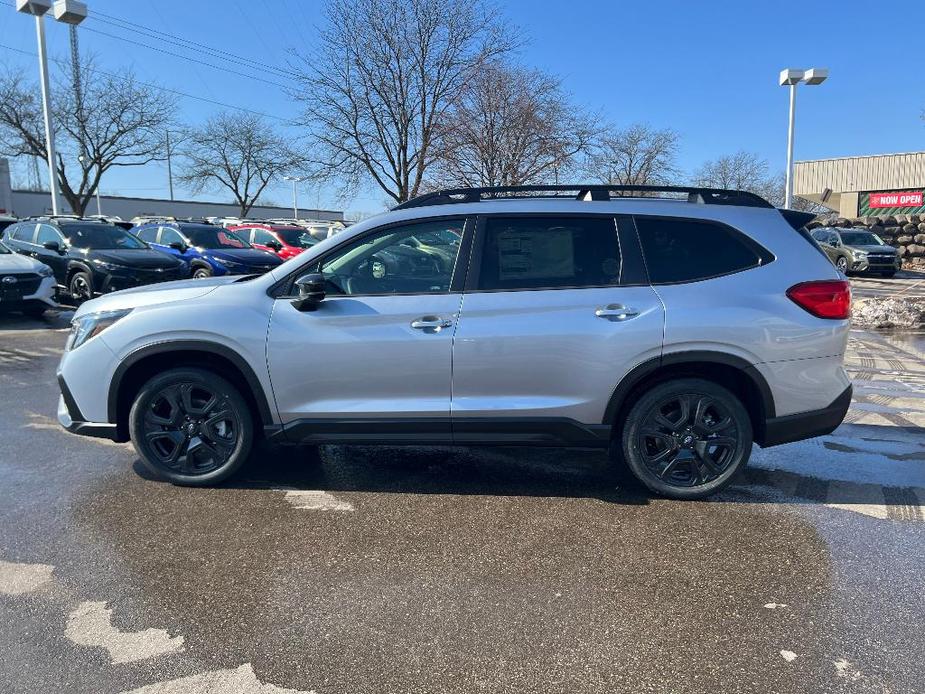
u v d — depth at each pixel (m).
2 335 10.04
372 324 3.96
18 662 2.59
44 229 12.89
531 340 3.89
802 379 3.97
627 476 4.62
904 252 26.64
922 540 3.67
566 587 3.17
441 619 2.91
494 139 20.33
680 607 3.01
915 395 6.96
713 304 3.89
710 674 2.56
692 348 3.89
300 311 4.02
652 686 2.49
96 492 4.25
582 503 4.15
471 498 4.23
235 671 2.56
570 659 2.64
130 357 4.11
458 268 4.00
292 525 3.81
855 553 3.52
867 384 7.48
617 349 3.88
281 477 4.55
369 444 4.13
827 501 4.21
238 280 4.45
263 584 3.18
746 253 4.03
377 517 3.93
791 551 3.54
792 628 2.85
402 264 4.06
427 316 3.93
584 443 4.05
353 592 3.12
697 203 4.11
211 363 4.23
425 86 20.38
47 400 6.47
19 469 4.64
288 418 4.11
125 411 4.31
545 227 4.04
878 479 4.59
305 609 2.97
